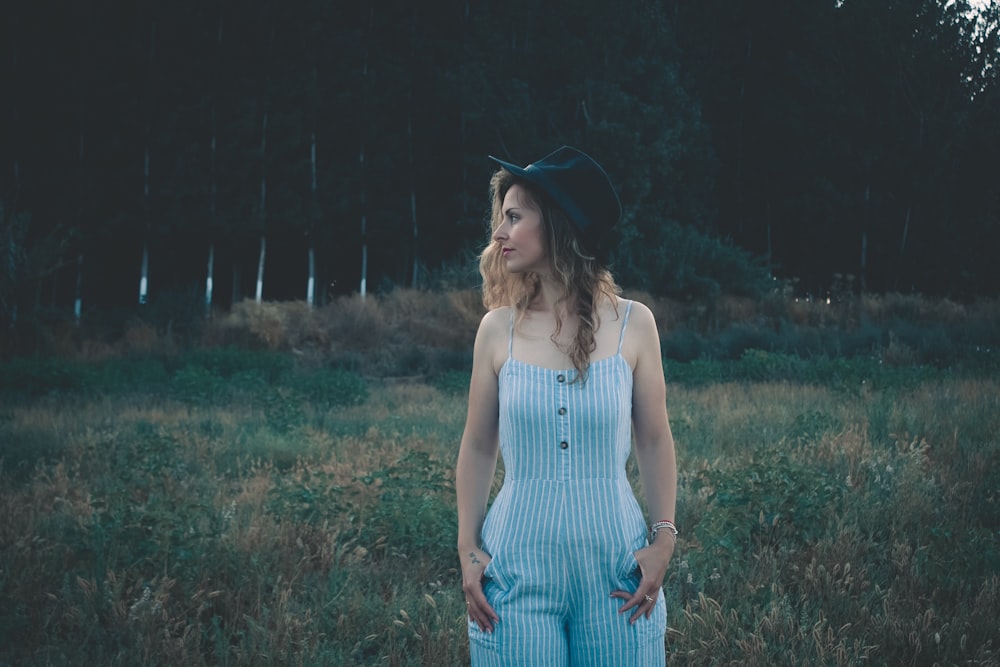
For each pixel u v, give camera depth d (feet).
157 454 23.49
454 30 104.42
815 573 13.61
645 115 87.20
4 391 42.45
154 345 60.39
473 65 92.99
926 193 96.02
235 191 89.40
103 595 12.75
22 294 60.75
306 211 91.66
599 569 5.97
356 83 97.30
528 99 89.97
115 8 89.45
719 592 13.32
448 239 101.81
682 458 23.34
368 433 29.27
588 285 6.27
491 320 6.52
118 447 25.17
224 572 13.76
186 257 96.32
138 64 88.58
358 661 11.64
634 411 6.53
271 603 12.80
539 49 93.20
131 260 95.96
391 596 13.62
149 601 12.14
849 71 100.63
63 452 25.20
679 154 89.81
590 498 6.02
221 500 18.76
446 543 15.76
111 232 85.46
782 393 38.29
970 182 96.43
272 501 18.06
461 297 70.44
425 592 13.53
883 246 99.81
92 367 51.55
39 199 85.20
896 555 14.38
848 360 52.31
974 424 27.73
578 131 86.58
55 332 62.23
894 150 97.86
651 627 6.09
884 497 18.38
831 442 24.29
